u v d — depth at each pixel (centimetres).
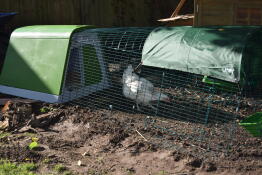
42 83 379
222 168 268
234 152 285
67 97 375
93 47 393
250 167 268
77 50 383
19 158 282
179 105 364
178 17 511
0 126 329
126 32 395
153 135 312
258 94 378
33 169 271
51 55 381
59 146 302
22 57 399
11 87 398
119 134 312
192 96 379
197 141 301
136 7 596
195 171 267
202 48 335
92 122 336
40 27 412
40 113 354
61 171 269
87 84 389
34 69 388
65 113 352
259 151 285
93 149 298
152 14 610
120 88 399
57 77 372
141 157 285
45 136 318
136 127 325
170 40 351
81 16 554
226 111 353
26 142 306
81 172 269
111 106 361
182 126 327
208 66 329
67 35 379
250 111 351
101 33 397
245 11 470
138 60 399
